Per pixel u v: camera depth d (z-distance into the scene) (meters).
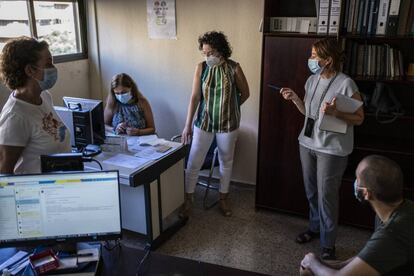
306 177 2.88
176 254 2.91
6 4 3.38
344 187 3.11
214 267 1.60
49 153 1.84
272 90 3.14
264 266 2.77
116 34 4.13
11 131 1.70
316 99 2.65
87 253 1.59
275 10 3.24
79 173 1.48
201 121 3.22
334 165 2.61
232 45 3.62
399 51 2.91
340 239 3.07
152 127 3.52
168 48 3.93
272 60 3.07
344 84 2.51
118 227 1.54
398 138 3.21
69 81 4.12
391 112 2.91
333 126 2.49
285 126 3.19
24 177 1.45
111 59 4.25
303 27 2.99
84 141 2.72
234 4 3.51
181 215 3.31
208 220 3.38
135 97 3.46
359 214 3.14
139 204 2.82
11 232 1.49
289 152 3.24
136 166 2.60
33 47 1.70
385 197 1.50
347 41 2.95
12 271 1.49
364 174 1.55
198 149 3.28
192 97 3.27
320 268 1.66
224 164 3.36
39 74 1.75
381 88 2.92
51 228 1.51
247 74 3.64
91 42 4.27
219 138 3.25
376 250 1.45
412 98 3.12
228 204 3.65
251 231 3.21
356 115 2.48
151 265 1.61
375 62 2.93
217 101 3.13
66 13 4.03
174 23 3.81
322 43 2.53
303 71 3.00
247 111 3.75
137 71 4.17
